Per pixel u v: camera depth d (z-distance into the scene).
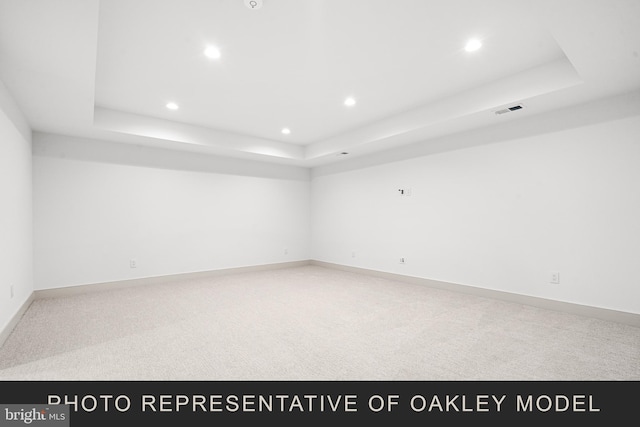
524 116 3.69
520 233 3.79
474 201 4.23
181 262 5.29
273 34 2.47
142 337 2.74
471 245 4.27
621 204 3.08
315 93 3.66
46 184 4.12
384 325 3.04
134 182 4.84
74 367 2.20
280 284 4.98
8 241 2.87
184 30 2.39
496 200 4.00
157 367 2.20
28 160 3.75
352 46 2.66
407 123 4.29
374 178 5.65
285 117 4.51
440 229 4.63
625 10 1.88
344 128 5.07
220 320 3.20
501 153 3.95
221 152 5.45
